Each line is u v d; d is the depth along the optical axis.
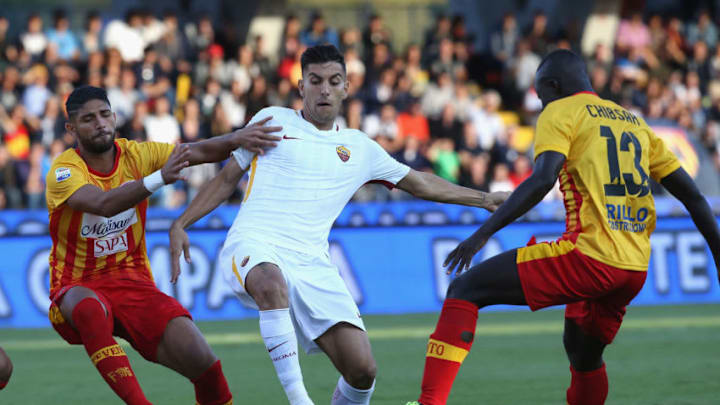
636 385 22.28
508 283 14.95
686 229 41.88
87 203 15.63
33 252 36.88
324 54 16.23
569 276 14.83
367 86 55.16
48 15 69.69
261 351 29.36
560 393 21.44
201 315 37.88
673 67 64.94
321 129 16.53
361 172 16.67
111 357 15.37
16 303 36.62
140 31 54.44
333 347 15.89
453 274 40.38
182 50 54.50
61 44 54.09
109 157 16.48
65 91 49.00
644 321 35.88
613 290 15.12
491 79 62.81
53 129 46.72
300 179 16.08
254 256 15.48
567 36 64.81
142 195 15.36
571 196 15.20
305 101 16.47
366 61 56.38
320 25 59.09
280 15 69.88
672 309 39.56
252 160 16.33
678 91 62.62
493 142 52.78
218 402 16.30
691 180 15.97
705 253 42.03
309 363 26.80
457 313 14.96
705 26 68.62
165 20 54.78
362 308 39.38
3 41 53.88
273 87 53.75
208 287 38.03
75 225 16.27
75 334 16.55
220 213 38.41
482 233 14.54
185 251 16.08
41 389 22.94
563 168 15.23
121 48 53.88
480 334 33.06
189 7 67.75
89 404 20.91
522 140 57.72
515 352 28.45
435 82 56.16
